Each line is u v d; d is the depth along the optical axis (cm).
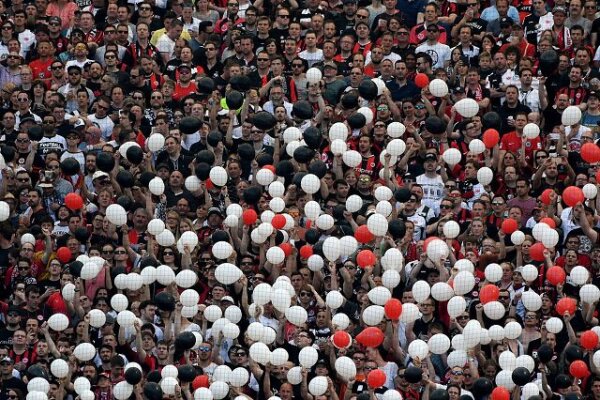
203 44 8012
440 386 6322
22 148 7381
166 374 6300
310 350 6347
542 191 7175
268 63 7669
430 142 7281
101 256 6869
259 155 7188
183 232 6900
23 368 6550
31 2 8319
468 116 7194
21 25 8019
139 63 7769
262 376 6456
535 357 6512
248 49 7775
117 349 6581
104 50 7900
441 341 6356
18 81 7812
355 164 7050
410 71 7644
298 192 7019
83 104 7600
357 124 7131
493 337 6372
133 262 6894
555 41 7819
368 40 7812
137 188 7112
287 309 6462
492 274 6538
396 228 6738
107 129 7544
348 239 6656
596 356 6303
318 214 6844
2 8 8119
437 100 7450
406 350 6506
